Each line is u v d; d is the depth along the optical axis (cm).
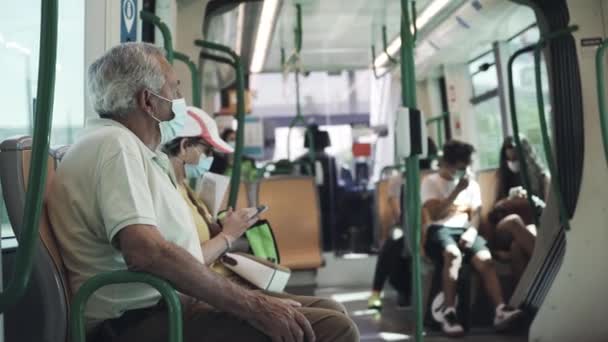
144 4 367
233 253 252
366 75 912
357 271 743
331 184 840
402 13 321
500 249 509
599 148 388
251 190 626
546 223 419
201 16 414
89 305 186
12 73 250
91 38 293
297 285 714
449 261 460
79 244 185
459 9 552
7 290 140
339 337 194
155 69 198
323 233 840
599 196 387
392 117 855
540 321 385
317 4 512
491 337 440
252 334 187
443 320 453
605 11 389
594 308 385
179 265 167
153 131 203
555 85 398
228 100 994
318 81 940
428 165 684
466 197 492
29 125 262
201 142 272
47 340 175
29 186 142
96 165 181
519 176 532
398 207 620
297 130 888
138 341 184
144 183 179
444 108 774
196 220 248
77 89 295
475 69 702
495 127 665
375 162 869
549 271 418
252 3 507
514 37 607
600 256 386
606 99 392
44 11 141
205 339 188
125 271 162
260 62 762
